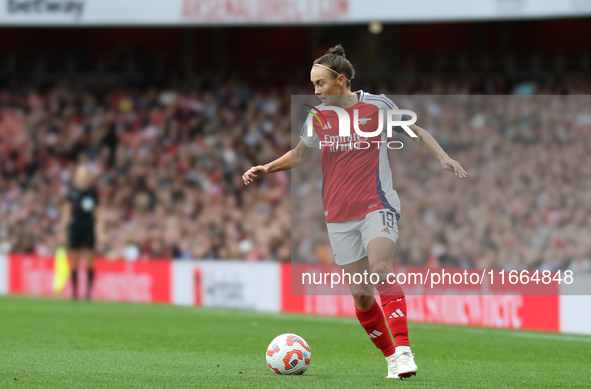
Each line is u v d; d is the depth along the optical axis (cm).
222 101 7038
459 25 6906
